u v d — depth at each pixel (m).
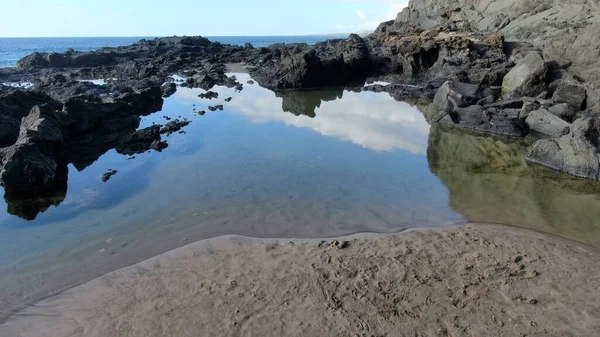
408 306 6.65
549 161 13.84
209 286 7.27
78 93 25.75
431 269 7.71
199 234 9.33
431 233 9.23
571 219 10.02
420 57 35.19
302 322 6.30
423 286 7.18
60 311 6.77
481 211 10.50
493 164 14.21
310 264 7.94
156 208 10.70
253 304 6.74
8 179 11.30
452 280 7.35
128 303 6.89
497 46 34.12
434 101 22.25
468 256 8.17
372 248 8.55
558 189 11.95
